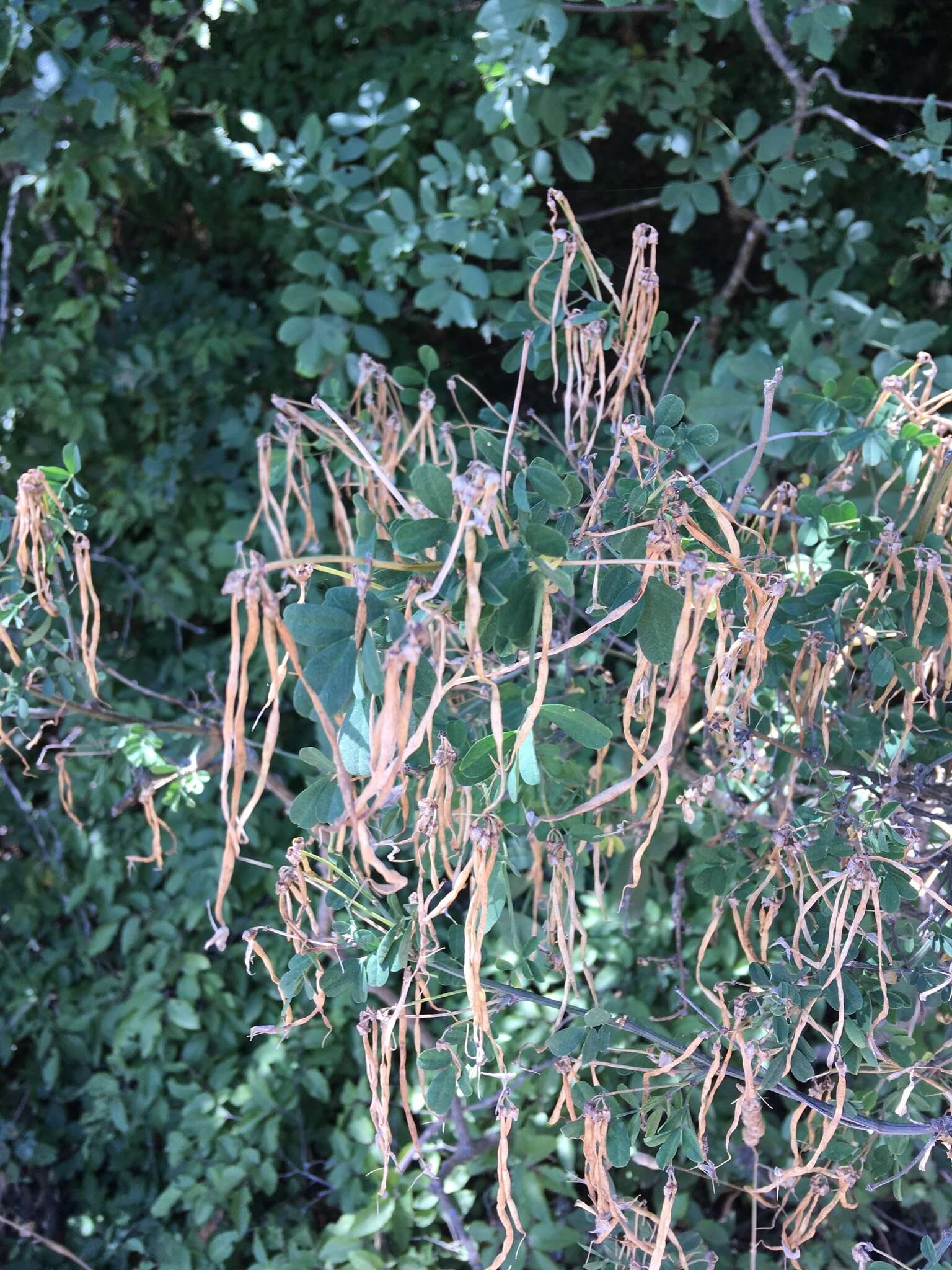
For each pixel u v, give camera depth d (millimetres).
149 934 992
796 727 587
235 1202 812
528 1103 774
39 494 526
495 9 750
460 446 616
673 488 439
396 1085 830
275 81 1134
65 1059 997
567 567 481
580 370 557
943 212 798
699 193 875
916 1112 539
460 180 842
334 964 504
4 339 1075
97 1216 917
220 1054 925
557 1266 721
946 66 1069
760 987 488
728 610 470
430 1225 766
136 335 1167
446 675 576
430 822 438
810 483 648
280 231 1153
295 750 1009
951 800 530
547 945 511
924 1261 689
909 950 537
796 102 820
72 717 918
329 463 635
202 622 1193
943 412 742
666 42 1042
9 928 1031
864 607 508
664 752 409
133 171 1136
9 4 737
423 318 1110
